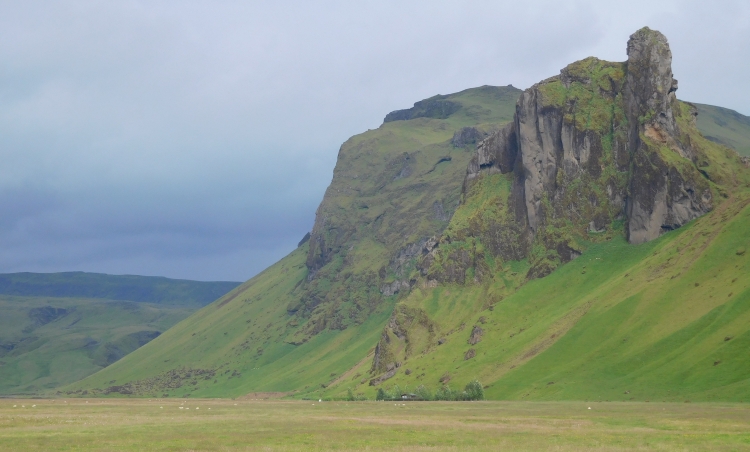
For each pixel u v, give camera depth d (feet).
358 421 598.75
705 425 525.75
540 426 544.62
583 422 570.46
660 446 422.41
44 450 416.26
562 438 467.52
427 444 441.27
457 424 563.89
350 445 435.94
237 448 423.64
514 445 434.30
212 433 499.10
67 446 431.84
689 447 416.87
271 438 470.80
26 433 500.33
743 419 559.79
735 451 400.67
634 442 443.73
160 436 480.64
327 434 492.95
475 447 425.69
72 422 591.37
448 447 424.87
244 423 581.12
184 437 475.72
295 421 601.62
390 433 499.10
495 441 454.40
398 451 409.90
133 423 583.17
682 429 506.48
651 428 519.19
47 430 520.83
